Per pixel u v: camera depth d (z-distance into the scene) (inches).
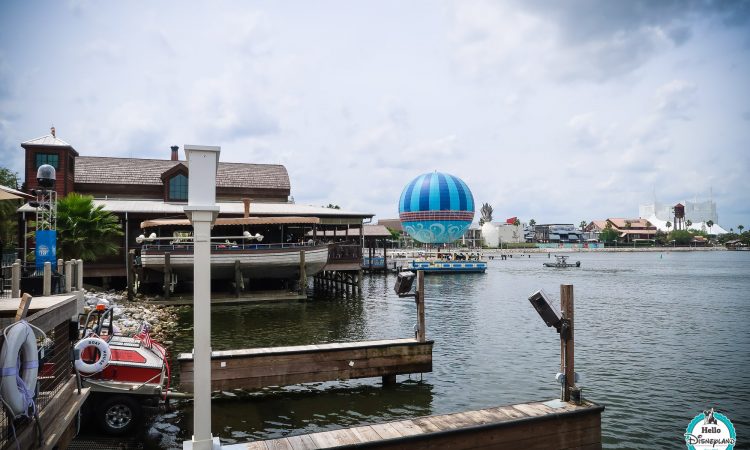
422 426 354.9
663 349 824.9
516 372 670.5
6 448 234.1
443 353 786.8
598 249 7298.2
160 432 444.1
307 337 882.8
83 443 403.5
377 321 1078.4
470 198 3346.5
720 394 588.7
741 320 1119.0
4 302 356.5
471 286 2044.8
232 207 1685.5
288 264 1322.6
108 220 1179.9
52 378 341.4
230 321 1043.9
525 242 7829.7
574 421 376.8
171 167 1752.0
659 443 454.6
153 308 1129.4
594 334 954.7
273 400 544.7
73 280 449.1
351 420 493.0
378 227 2534.5
